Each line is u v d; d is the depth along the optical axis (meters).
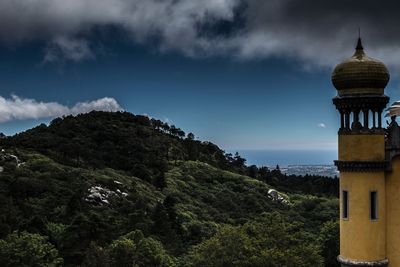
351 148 25.89
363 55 26.20
